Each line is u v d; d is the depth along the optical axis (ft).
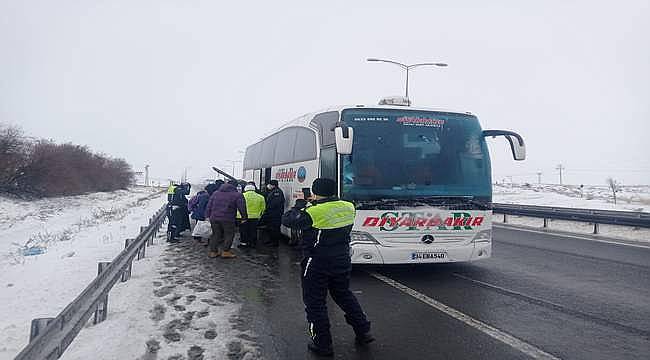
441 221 27.30
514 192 165.37
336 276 16.63
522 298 23.39
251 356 15.64
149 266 30.99
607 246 42.37
